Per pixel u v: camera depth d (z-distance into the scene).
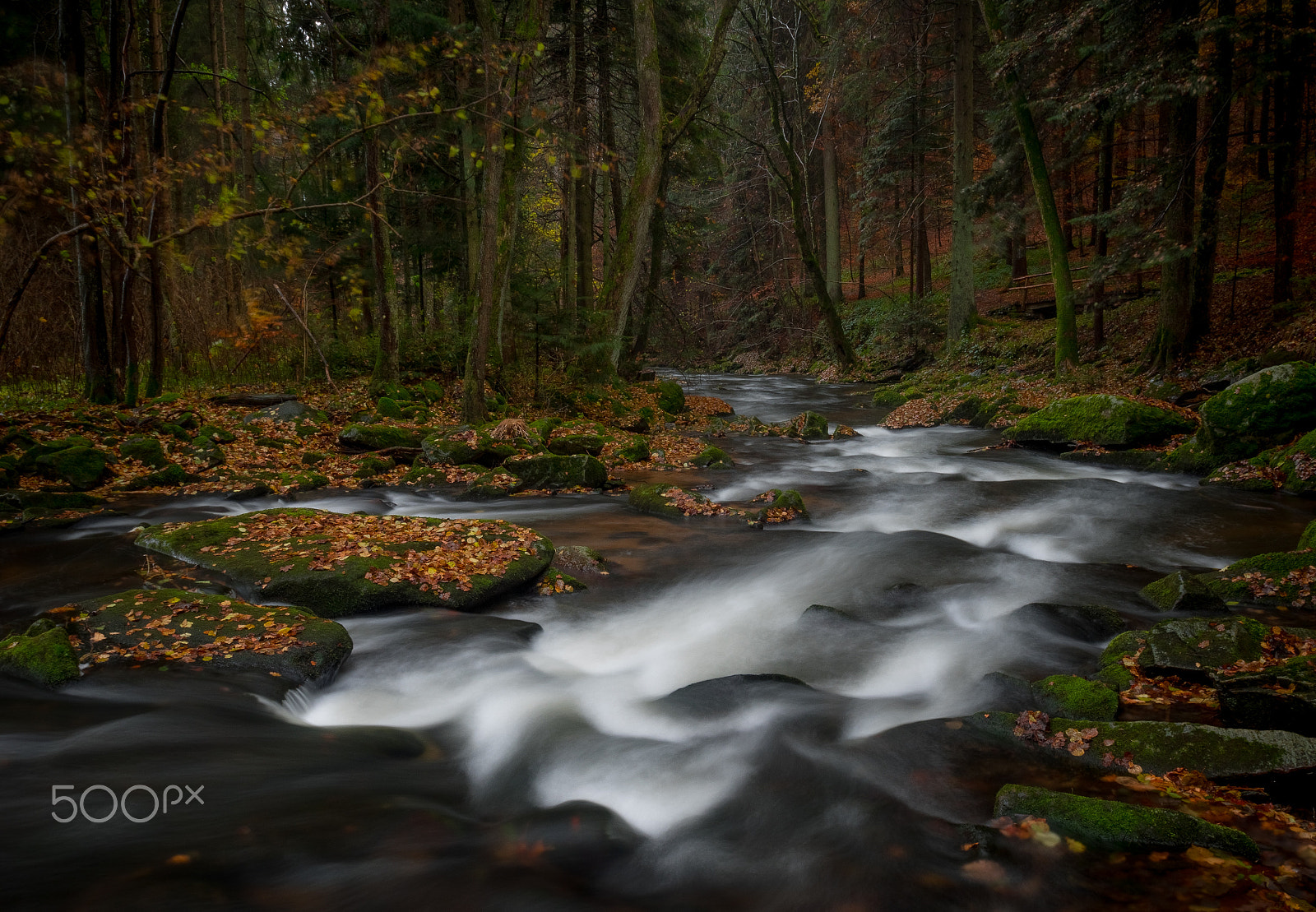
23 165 10.56
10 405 13.10
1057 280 20.23
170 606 5.70
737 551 8.61
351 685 5.27
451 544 7.47
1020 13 20.14
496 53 13.05
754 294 36.72
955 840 3.46
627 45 22.97
